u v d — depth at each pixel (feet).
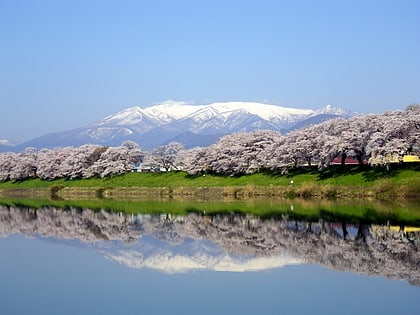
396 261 117.91
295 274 107.55
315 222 188.75
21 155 547.08
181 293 94.79
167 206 284.00
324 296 90.38
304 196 291.99
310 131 336.90
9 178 533.55
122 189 411.75
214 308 84.99
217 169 378.73
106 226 202.80
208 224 200.54
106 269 117.19
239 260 124.67
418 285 96.07
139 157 463.42
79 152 491.72
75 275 111.24
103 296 93.61
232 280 104.01
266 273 109.29
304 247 139.64
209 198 335.47
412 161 290.97
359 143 295.69
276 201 282.56
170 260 127.13
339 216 201.87
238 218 214.28
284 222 192.95
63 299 91.97
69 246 152.25
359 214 204.74
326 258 123.34
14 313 84.38
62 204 318.86
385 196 260.21
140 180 423.64
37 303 89.66
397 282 98.63
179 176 411.13
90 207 291.38
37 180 502.79
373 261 118.32
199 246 148.15
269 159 346.74
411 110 295.07
